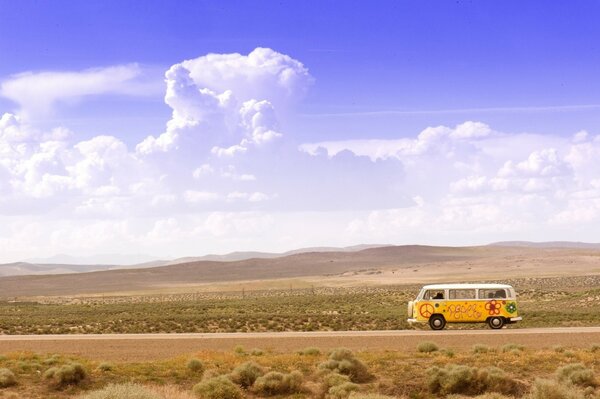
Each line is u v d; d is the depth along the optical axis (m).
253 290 197.25
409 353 40.28
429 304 53.31
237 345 45.72
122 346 46.78
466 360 36.75
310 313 94.81
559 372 32.81
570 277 179.00
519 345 41.97
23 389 32.62
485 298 53.03
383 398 27.25
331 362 34.69
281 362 37.06
